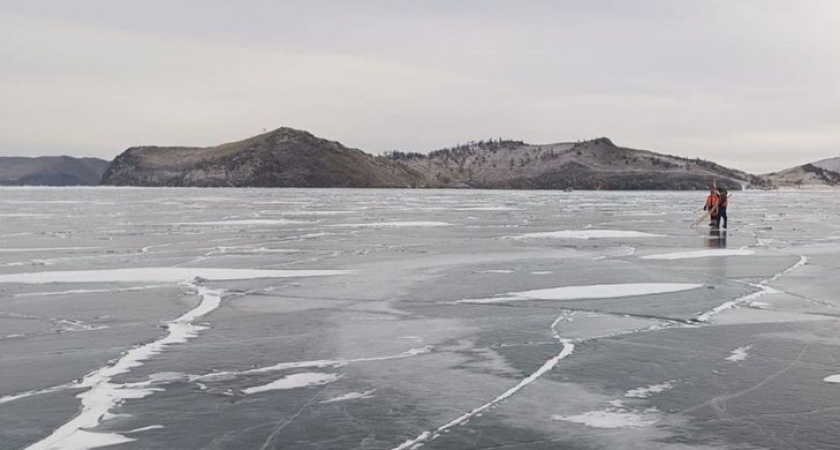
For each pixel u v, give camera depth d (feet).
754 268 72.08
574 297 55.26
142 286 60.70
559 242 102.68
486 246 95.96
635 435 26.81
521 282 62.69
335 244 98.27
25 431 27.30
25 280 63.72
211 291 58.13
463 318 47.44
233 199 335.88
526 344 40.42
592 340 41.34
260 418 28.63
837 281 63.05
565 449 25.46
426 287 60.08
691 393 31.71
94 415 29.01
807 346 39.88
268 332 43.34
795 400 30.76
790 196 548.72
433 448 25.55
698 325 45.29
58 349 39.22
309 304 52.37
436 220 159.33
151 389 32.32
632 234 118.01
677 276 66.23
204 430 27.35
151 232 119.65
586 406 30.01
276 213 190.19
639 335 42.57
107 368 35.58
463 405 30.17
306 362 36.68
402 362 36.73
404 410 29.58
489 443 26.03
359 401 30.68
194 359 37.22
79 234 114.93
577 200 352.08
